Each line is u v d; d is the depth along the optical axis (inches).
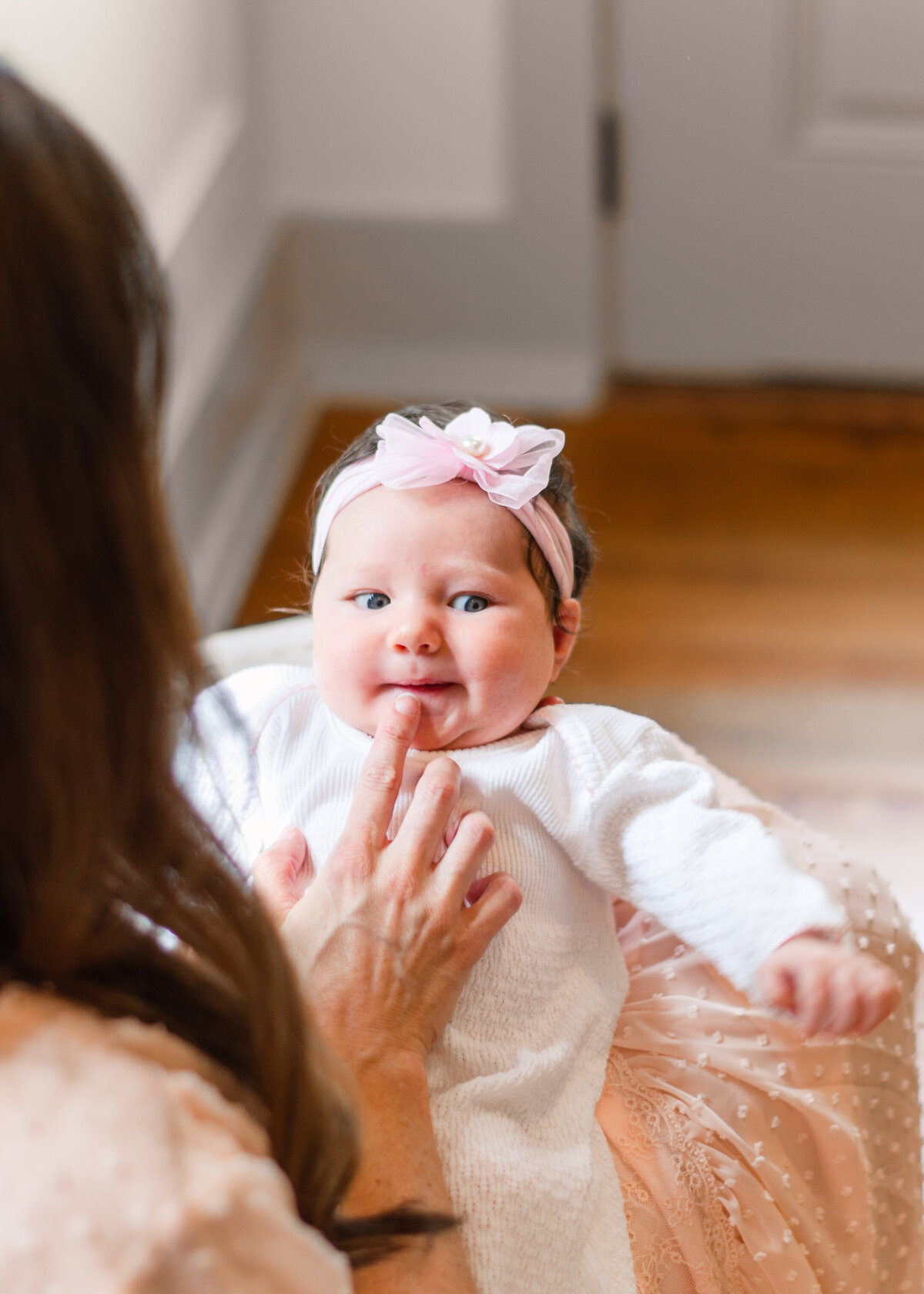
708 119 95.8
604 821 35.6
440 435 37.8
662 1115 36.2
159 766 19.0
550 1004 35.1
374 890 31.9
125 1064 18.2
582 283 100.0
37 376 16.1
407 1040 30.4
